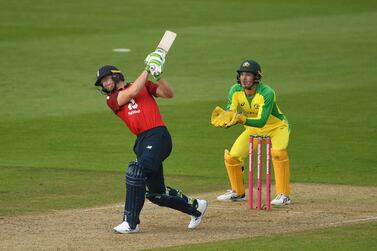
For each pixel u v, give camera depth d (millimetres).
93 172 56844
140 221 44156
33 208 46906
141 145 41719
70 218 44500
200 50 102875
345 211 46281
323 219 44312
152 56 40844
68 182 53906
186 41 108375
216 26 119812
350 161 60281
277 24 121938
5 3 132375
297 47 105312
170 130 69250
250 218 44844
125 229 41188
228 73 90875
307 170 57844
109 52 101125
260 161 47062
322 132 68562
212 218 44969
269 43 107688
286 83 86562
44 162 59562
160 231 42000
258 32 115438
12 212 45906
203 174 56906
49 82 85812
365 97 80562
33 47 103500
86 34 112188
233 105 48812
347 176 56219
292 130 69188
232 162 49156
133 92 41062
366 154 62188
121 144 64938
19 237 40406
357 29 118438
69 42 106750
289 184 50281
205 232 41750
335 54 101312
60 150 63062
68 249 38250
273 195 51438
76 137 66812
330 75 90375
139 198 41281
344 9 135750
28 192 51062
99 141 65750
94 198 49625
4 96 80062
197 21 123625
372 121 72000
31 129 69000
